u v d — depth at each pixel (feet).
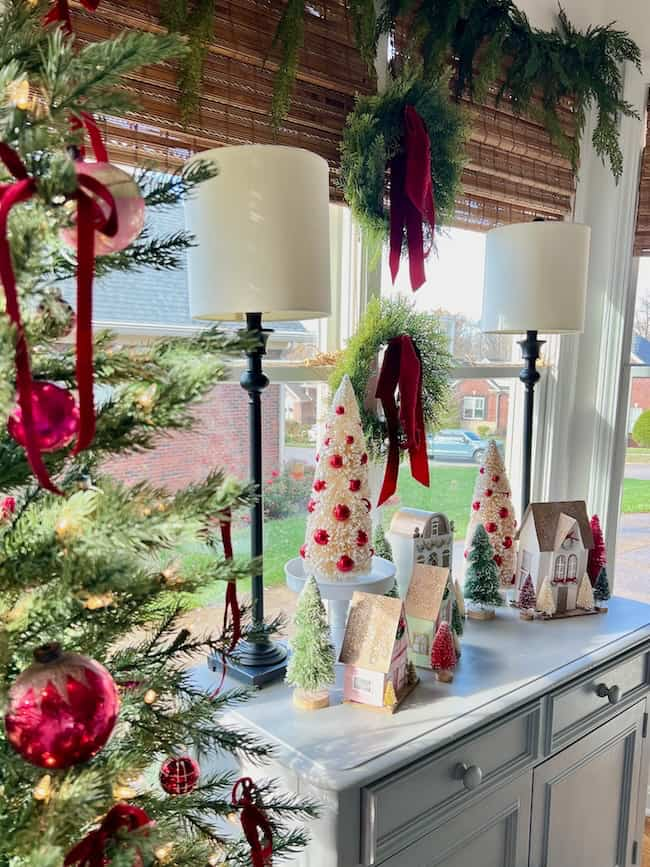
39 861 1.55
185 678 2.67
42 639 2.12
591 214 6.65
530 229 4.93
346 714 3.54
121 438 2.05
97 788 1.91
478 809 3.67
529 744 3.94
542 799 4.12
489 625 4.75
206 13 3.76
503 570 5.12
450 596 4.19
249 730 3.41
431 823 3.40
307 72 4.40
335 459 3.88
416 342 5.02
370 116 4.41
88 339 1.60
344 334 5.41
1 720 1.98
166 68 3.78
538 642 4.46
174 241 2.32
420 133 4.42
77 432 1.78
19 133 1.71
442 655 3.87
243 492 2.04
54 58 1.74
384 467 5.61
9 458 1.95
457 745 3.47
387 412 4.78
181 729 2.43
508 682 3.89
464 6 4.93
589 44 5.74
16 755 1.97
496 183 5.78
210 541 2.04
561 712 4.09
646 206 6.53
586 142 6.47
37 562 1.82
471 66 5.24
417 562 4.58
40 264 1.78
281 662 3.96
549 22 6.00
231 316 4.00
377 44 4.85
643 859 6.07
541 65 5.57
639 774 5.04
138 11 3.64
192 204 3.34
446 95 4.65
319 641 3.54
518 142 5.85
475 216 5.69
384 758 3.15
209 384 2.05
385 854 3.21
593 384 6.83
